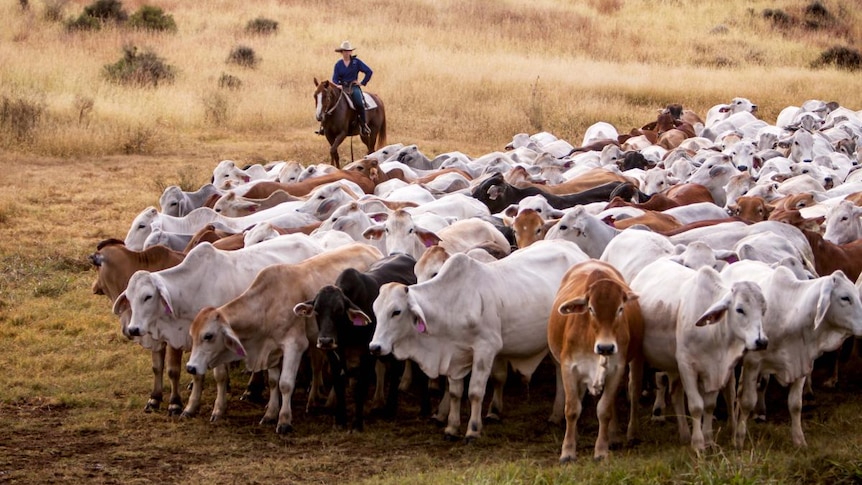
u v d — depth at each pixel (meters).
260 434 12.26
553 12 61.81
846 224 15.73
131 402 13.20
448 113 37.50
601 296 10.38
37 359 14.63
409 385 13.93
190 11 57.31
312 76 42.69
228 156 30.12
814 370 14.26
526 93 40.19
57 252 19.92
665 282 11.63
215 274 13.12
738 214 16.77
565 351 10.97
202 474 10.88
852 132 29.38
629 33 58.19
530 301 12.38
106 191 25.17
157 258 14.12
